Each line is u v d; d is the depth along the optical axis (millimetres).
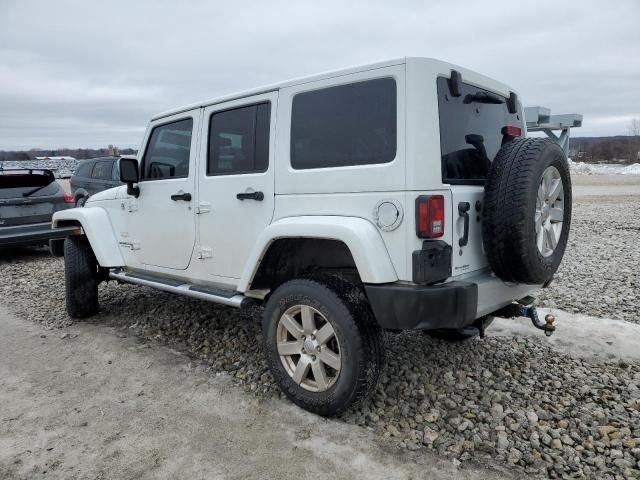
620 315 4840
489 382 3408
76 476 2494
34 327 4891
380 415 3023
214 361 3914
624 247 8523
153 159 4289
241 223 3459
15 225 8000
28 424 3000
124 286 6316
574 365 3701
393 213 2633
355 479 2428
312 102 3031
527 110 8461
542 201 2980
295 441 2760
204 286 3906
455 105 2908
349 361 2787
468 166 3014
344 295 2844
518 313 3277
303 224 2908
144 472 2514
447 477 2430
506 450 2646
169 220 4086
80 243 4973
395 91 2660
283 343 3139
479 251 2986
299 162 3092
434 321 2598
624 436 2744
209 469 2527
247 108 3428
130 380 3602
